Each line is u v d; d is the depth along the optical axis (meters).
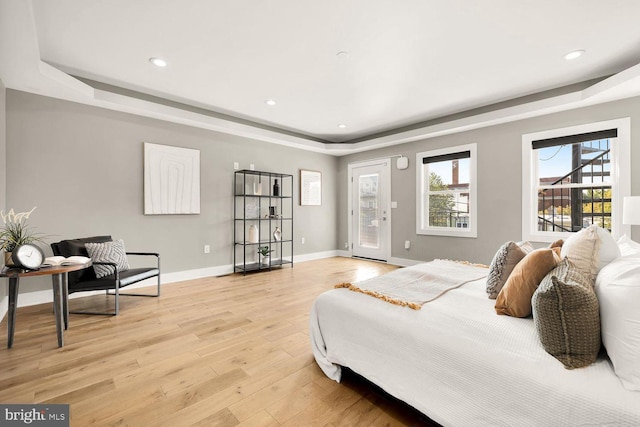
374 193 5.66
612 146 3.21
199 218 4.28
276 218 5.04
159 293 3.38
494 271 1.76
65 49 2.58
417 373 1.37
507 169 3.92
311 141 5.48
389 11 2.09
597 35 2.38
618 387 0.94
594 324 1.06
